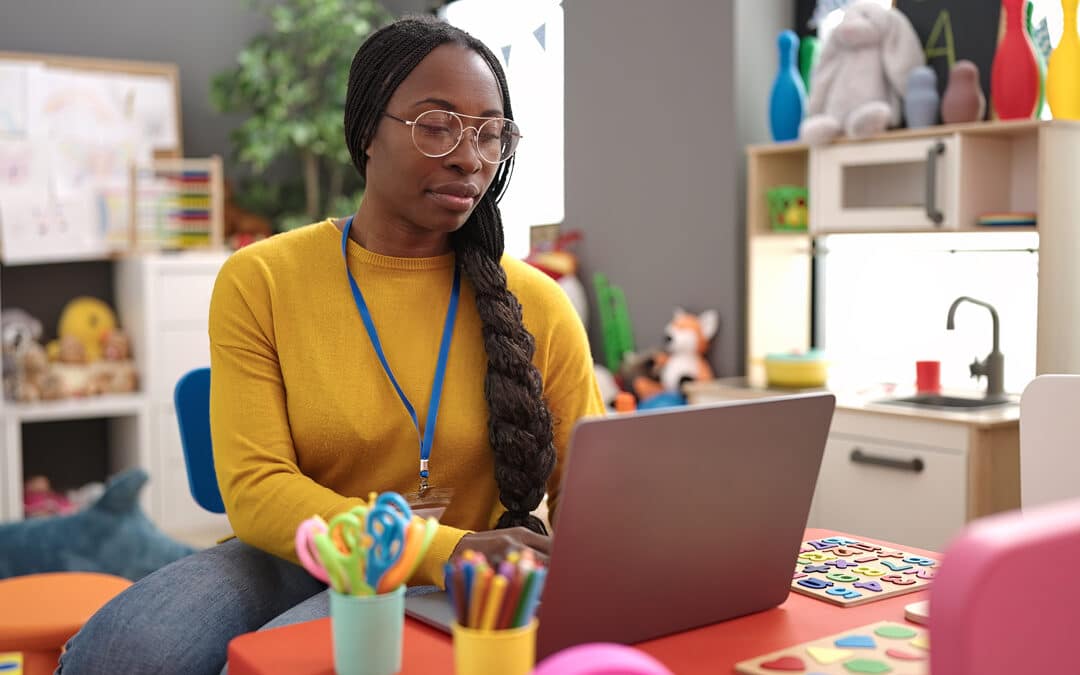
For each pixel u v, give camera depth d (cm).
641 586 94
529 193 423
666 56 350
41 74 432
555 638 90
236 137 453
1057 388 132
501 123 138
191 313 424
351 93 141
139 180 447
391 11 486
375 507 89
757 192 320
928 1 296
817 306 341
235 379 139
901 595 110
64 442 451
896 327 319
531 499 140
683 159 347
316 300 142
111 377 423
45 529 303
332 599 88
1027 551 56
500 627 76
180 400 180
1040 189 254
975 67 278
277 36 463
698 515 96
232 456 136
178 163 446
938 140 273
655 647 95
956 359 303
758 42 335
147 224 448
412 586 126
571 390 154
